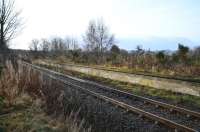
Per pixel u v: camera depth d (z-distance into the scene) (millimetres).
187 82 14234
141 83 18297
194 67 20125
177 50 25672
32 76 10453
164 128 8258
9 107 8359
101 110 9391
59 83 10859
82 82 20484
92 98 12133
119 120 8641
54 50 72312
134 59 28219
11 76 9758
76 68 31766
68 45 72062
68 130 6547
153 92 15617
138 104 11969
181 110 10008
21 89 9859
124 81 20312
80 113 8633
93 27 50812
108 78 22875
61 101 8781
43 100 9156
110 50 47719
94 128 7605
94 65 34344
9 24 14781
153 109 10945
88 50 50750
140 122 8930
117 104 11406
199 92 13320
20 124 6801
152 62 24891
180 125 7812
